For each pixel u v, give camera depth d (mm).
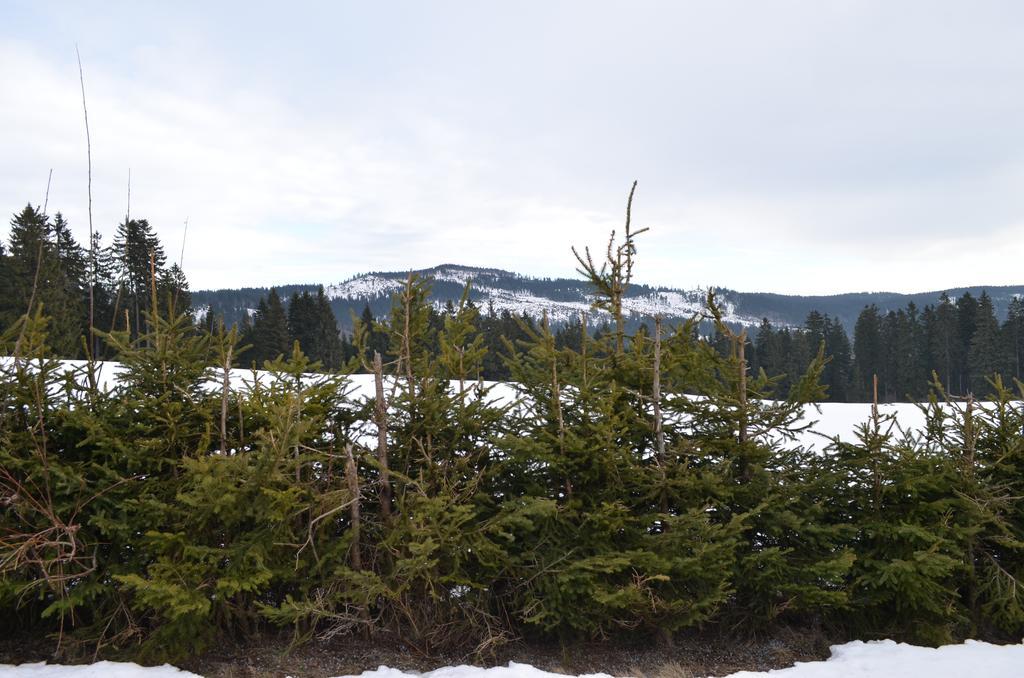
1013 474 6613
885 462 6484
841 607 6344
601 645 6051
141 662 5043
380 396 5801
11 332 5273
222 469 4691
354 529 5566
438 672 5242
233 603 5633
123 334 5398
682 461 6355
